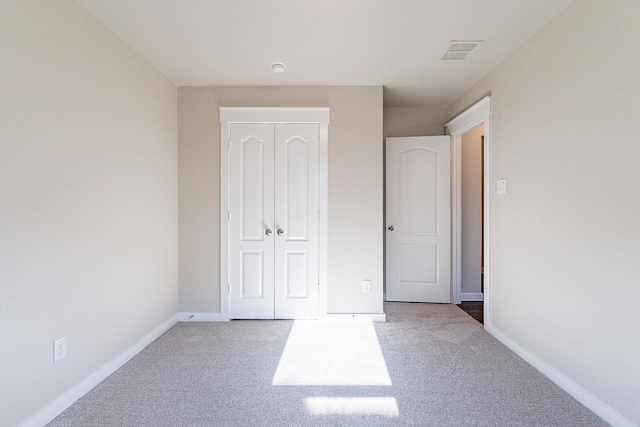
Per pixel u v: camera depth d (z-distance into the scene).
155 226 2.70
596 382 1.71
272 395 1.88
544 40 2.11
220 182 3.09
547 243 2.08
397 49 2.42
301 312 3.13
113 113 2.16
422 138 3.73
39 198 1.60
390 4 1.88
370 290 3.11
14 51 1.47
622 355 1.57
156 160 2.71
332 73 2.83
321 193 3.10
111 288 2.14
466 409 1.75
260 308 3.13
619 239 1.58
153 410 1.74
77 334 1.84
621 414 1.58
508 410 1.74
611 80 1.62
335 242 3.10
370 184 3.09
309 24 2.09
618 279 1.59
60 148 1.73
